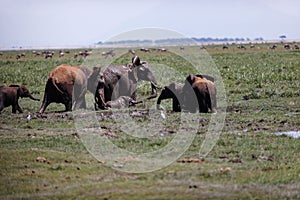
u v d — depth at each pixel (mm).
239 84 109250
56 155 45312
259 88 102062
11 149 47844
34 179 38906
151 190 35562
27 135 54469
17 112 73188
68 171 40906
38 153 45688
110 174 39969
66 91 71812
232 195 34500
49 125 60281
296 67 144875
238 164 42531
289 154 45969
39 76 130750
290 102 81375
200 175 39094
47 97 72188
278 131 57156
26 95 74000
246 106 77312
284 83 109250
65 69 72500
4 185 37719
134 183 37344
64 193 35688
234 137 53344
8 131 57031
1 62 199875
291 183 37281
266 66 151125
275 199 33938
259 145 49688
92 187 36719
